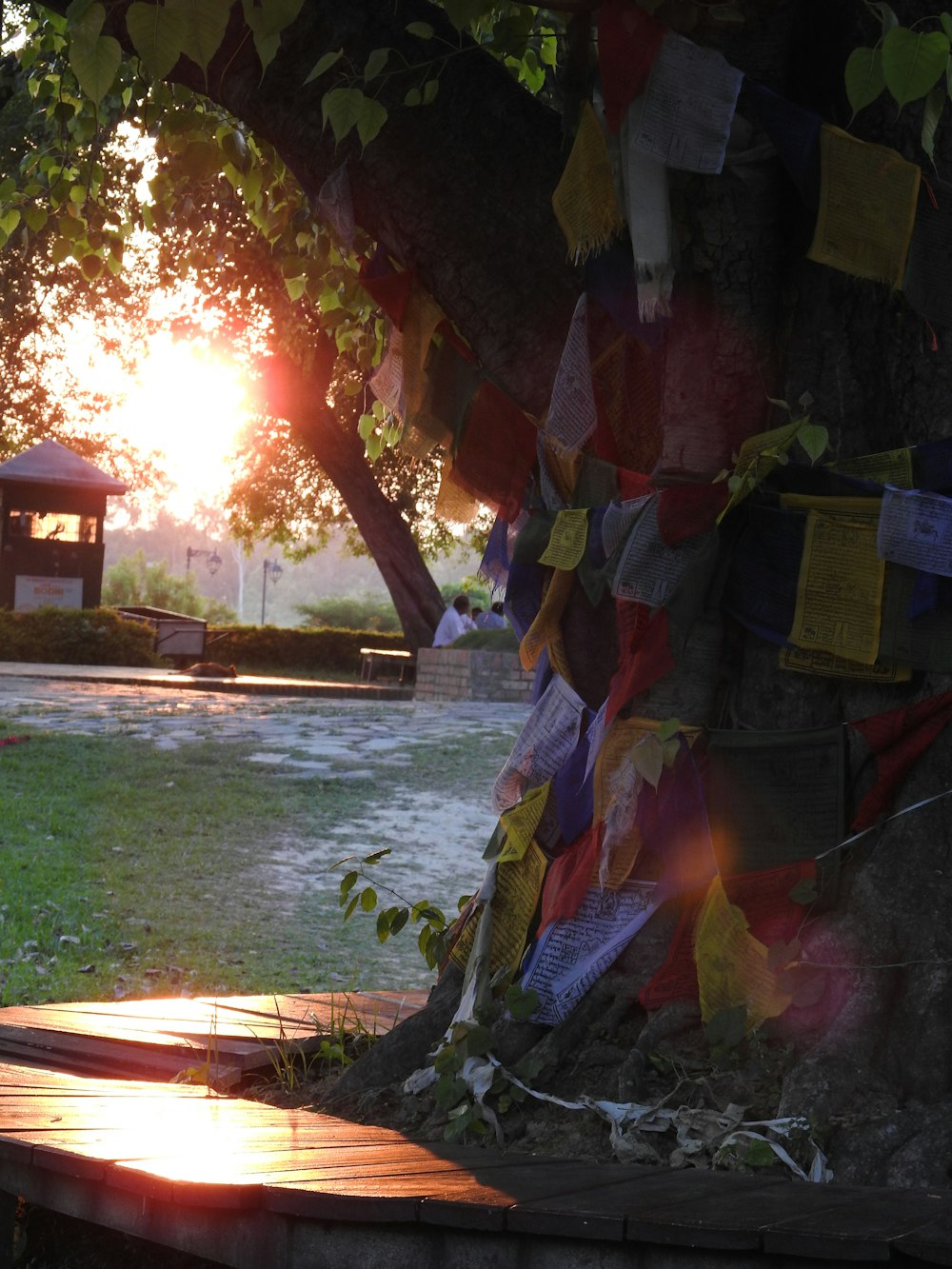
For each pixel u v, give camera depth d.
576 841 3.76
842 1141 2.84
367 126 3.34
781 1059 3.18
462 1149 2.96
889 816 3.37
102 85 2.97
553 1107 3.28
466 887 10.87
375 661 32.06
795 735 3.48
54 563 36.69
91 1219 2.85
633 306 3.64
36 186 6.61
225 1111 3.33
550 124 3.84
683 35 3.41
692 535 3.44
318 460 30.38
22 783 13.41
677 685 3.55
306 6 3.78
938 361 3.47
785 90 3.66
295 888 10.58
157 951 8.58
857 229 3.32
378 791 14.20
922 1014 3.05
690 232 3.51
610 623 3.83
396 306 4.03
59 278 29.88
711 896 3.29
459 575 94.19
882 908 3.22
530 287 3.83
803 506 3.47
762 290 3.59
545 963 3.60
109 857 10.98
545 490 3.87
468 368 3.99
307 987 8.06
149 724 18.34
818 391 3.59
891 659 3.38
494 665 23.95
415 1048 3.78
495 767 15.68
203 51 2.81
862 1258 2.10
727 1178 2.66
